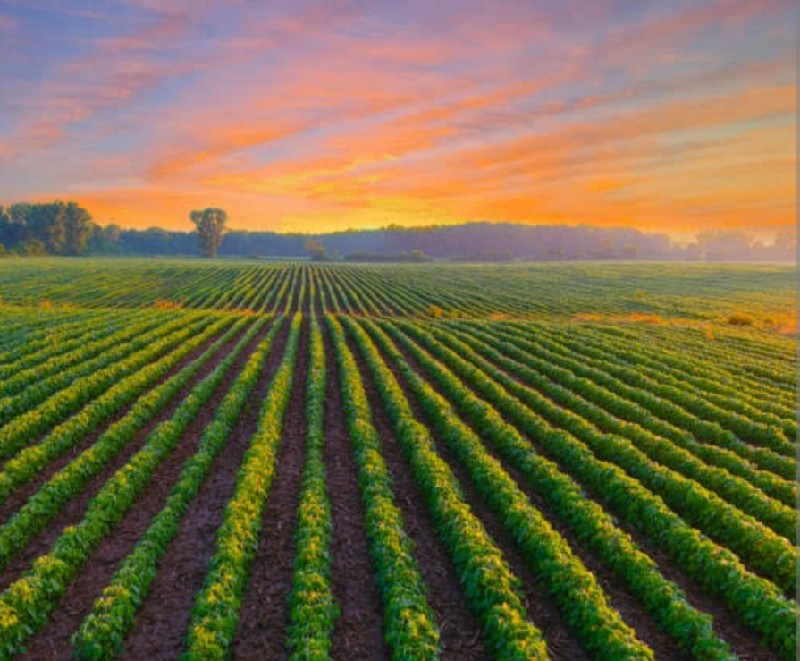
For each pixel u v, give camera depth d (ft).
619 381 88.53
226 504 48.49
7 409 65.51
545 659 29.89
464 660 31.89
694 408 77.10
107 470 54.49
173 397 77.97
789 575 38.29
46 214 593.42
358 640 33.22
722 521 44.14
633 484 48.85
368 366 99.19
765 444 66.23
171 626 34.04
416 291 279.49
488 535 43.45
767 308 228.02
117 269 339.16
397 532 41.70
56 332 113.60
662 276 376.89
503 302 242.17
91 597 36.45
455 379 85.76
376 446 59.16
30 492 49.62
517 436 61.41
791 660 31.94
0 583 37.70
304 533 41.19
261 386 85.87
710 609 36.78
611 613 33.09
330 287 289.74
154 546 40.22
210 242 640.17
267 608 35.63
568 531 45.27
